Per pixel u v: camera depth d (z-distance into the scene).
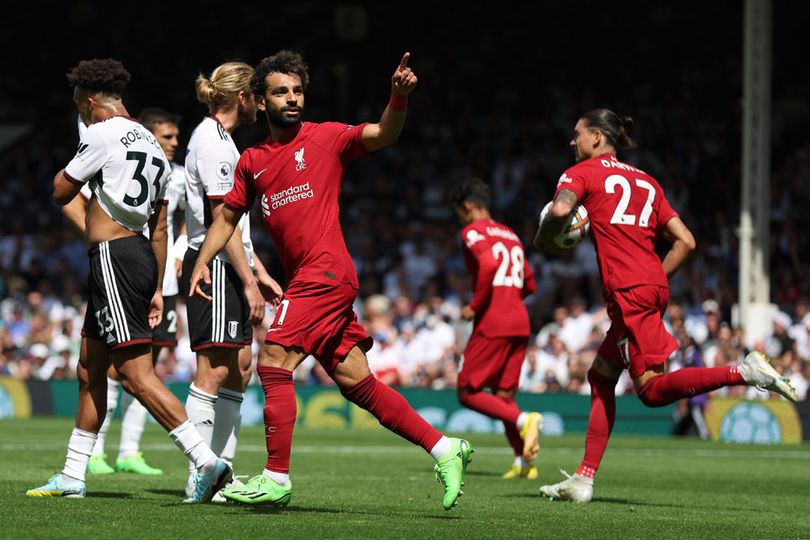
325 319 9.36
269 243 38.72
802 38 42.94
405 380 30.05
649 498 12.21
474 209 16.03
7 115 50.44
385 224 38.12
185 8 48.84
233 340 10.84
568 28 45.03
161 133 13.36
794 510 11.25
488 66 45.44
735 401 25.56
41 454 16.95
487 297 15.48
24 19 49.66
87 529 8.15
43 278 38.31
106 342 10.05
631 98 42.28
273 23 48.72
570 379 28.09
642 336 11.08
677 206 36.75
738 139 38.88
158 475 13.75
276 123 9.45
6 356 33.28
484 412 15.07
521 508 10.60
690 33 43.53
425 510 10.19
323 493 11.77
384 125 9.23
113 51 49.28
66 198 10.16
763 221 28.77
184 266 10.93
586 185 11.33
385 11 47.38
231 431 11.19
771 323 28.28
